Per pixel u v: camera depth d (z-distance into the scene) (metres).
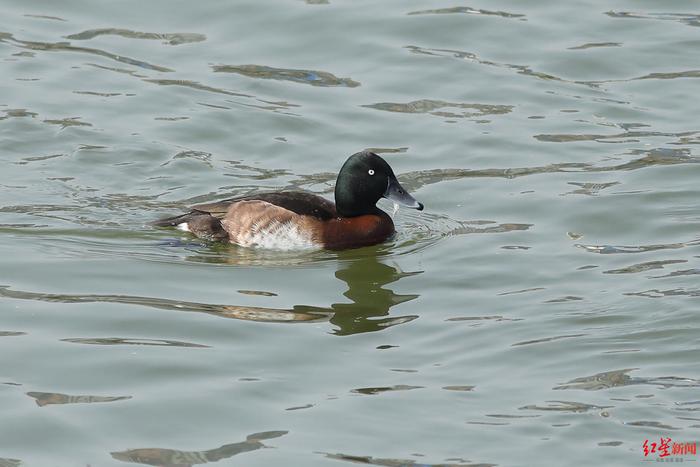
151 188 16.19
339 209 15.28
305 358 12.05
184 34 20.09
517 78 19.05
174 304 13.19
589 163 16.88
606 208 15.67
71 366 11.75
